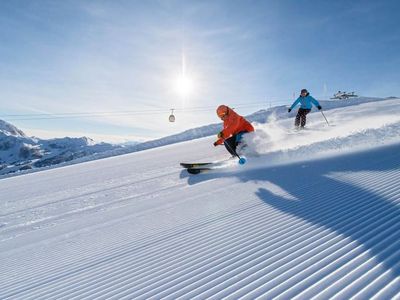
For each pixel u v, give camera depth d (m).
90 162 17.47
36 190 10.20
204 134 23.23
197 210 4.58
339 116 15.38
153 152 16.50
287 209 3.79
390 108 16.41
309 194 4.26
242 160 7.18
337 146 7.42
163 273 2.79
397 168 4.71
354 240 2.60
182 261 2.96
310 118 16.61
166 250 3.32
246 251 2.86
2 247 5.05
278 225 3.32
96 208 6.39
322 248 2.58
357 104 25.19
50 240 4.83
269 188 5.00
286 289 2.09
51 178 12.76
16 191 10.69
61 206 7.25
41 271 3.56
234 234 3.34
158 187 7.12
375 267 2.11
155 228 4.19
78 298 2.69
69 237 4.75
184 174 8.17
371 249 2.38
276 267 2.43
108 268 3.20
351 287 1.94
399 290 1.80
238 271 2.51
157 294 2.44
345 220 3.09
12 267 3.94
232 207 4.36
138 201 6.18
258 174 6.21
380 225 2.80
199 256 2.98
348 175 4.85
